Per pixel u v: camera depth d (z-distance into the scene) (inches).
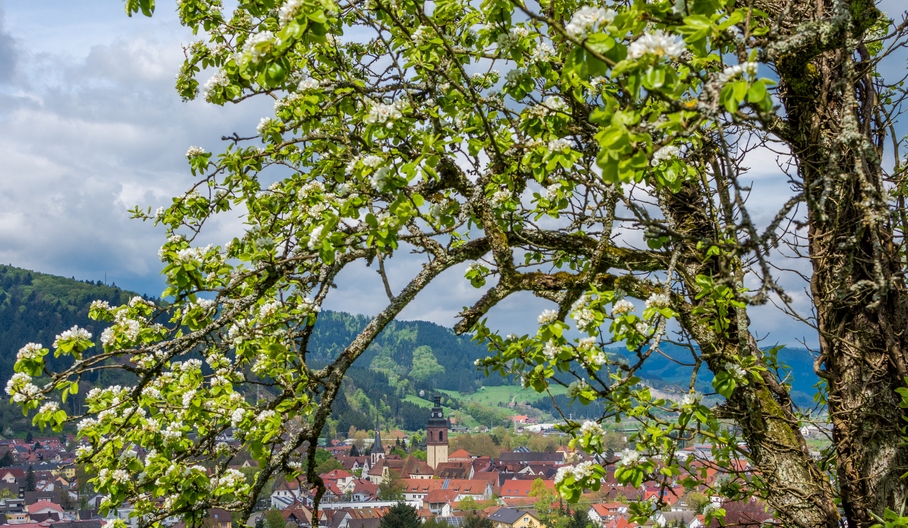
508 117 205.3
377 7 229.0
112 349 219.9
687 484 227.3
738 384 206.2
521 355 194.2
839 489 218.1
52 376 193.9
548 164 189.6
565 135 214.4
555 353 178.2
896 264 206.5
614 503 3789.4
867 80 212.1
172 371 244.2
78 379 195.3
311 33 145.5
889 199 172.1
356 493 5949.8
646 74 111.7
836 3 164.9
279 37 143.9
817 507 214.5
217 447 234.1
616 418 188.1
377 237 181.0
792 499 218.4
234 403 222.5
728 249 141.3
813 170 214.5
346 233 190.4
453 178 234.7
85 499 5241.1
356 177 191.6
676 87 122.0
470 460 7691.9
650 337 179.6
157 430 225.9
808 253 217.0
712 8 129.3
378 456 7618.1
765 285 117.4
